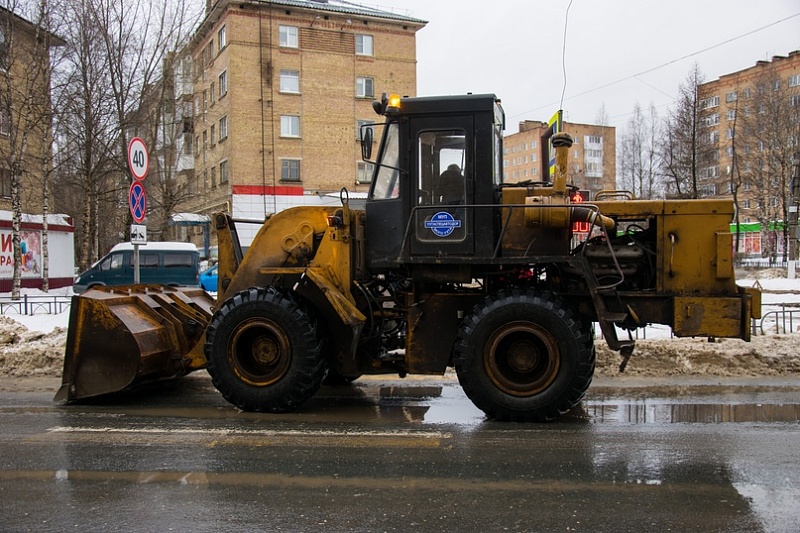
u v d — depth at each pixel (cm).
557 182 589
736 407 620
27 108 2138
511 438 521
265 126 3809
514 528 346
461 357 576
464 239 604
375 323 661
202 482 420
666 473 431
